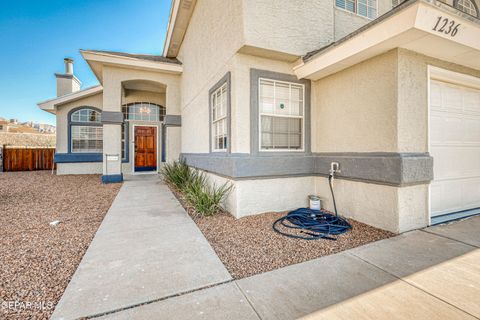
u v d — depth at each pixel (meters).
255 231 3.73
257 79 4.52
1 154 12.91
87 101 11.20
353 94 4.15
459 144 4.51
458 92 4.51
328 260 2.77
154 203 5.55
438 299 2.04
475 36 3.33
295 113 4.93
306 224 3.89
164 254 2.94
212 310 1.92
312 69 4.45
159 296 2.10
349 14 5.43
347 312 1.89
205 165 6.21
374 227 3.82
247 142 4.46
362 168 3.96
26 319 1.80
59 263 2.69
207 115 6.21
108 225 4.01
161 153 11.55
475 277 2.37
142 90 10.96
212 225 4.03
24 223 4.05
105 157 8.45
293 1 4.52
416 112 3.65
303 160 4.89
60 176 10.29
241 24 4.11
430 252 2.94
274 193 4.70
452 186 4.40
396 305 1.97
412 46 3.43
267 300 2.05
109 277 2.40
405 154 3.50
